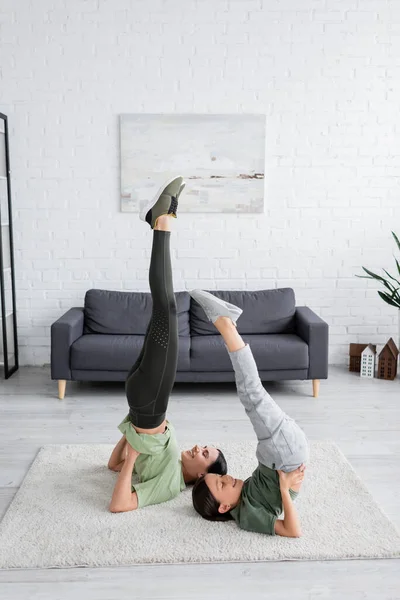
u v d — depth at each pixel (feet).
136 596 7.29
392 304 16.31
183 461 10.18
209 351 14.53
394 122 16.85
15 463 11.05
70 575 7.72
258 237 17.20
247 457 11.16
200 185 16.88
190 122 16.61
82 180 16.81
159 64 16.49
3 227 16.46
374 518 9.05
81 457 11.22
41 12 16.21
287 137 16.85
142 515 9.20
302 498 9.66
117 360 14.48
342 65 16.62
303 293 17.44
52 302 17.25
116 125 16.66
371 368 16.52
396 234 17.26
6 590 7.41
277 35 16.48
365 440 12.14
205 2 16.31
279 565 7.97
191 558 8.02
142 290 17.25
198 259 17.22
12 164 16.67
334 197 17.11
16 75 16.40
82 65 16.43
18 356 17.42
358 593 7.37
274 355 14.58
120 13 16.29
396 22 16.51
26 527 8.77
